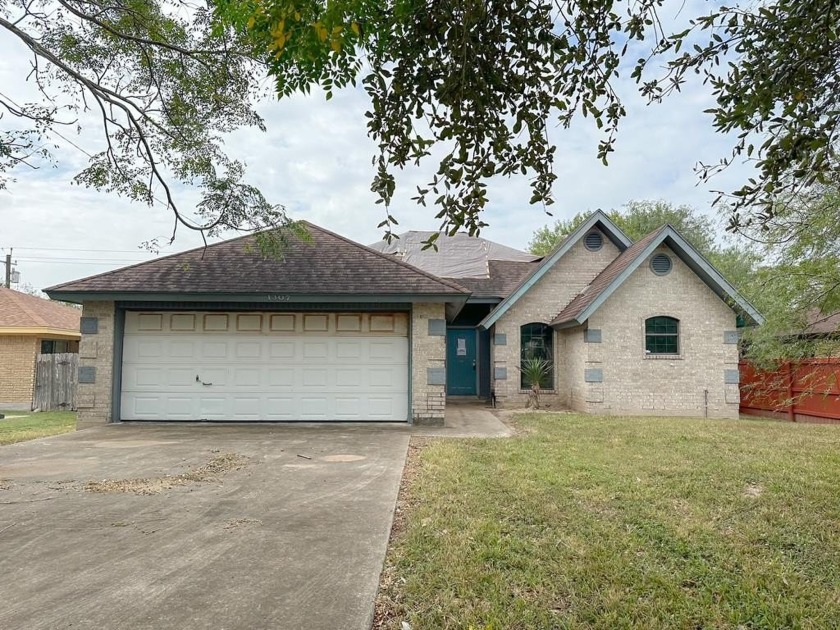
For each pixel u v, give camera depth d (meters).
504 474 6.39
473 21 2.86
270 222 9.55
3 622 2.94
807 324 7.17
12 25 7.73
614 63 3.23
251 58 8.30
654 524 4.70
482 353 17.25
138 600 3.21
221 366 10.95
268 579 3.51
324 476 6.38
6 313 18.14
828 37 2.69
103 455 7.64
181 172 9.18
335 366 11.00
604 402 13.34
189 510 5.01
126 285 10.54
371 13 2.93
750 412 15.76
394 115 3.12
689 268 13.73
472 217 3.09
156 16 8.32
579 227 15.19
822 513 5.04
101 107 8.78
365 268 11.41
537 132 3.24
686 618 3.17
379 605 3.25
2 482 6.07
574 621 3.11
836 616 3.22
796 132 2.83
